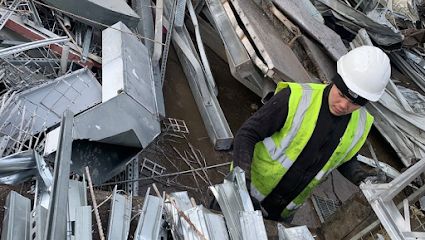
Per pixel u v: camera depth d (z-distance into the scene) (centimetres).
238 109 509
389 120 517
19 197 226
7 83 346
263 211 314
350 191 477
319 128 260
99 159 333
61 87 358
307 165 274
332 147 268
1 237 210
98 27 420
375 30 559
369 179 279
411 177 269
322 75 473
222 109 502
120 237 226
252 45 462
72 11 405
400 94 525
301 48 493
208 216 238
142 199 260
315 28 495
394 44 566
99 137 323
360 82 243
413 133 509
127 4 445
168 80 484
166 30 477
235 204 242
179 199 253
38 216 212
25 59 369
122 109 337
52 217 200
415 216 331
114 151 342
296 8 504
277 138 267
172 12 479
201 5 527
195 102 479
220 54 538
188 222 230
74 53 396
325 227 343
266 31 474
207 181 423
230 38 473
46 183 239
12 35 377
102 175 331
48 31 391
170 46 509
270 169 276
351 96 244
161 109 395
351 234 324
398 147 514
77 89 362
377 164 469
